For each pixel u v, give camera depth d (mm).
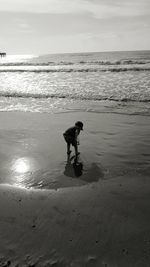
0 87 29109
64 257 4633
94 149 9984
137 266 4383
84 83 28281
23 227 5484
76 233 5238
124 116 14695
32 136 11844
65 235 5191
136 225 5430
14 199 6660
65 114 15766
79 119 14492
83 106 17625
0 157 9617
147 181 7387
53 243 4973
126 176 7773
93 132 12055
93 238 5082
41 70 46750
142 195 6605
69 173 8070
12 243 5012
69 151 9406
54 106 18125
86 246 4875
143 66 45562
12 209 6191
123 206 6152
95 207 6152
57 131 12414
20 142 11125
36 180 7703
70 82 29906
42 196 6766
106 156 9320
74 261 4539
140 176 7738
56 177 7832
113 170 8203
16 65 73875
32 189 7184
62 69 45812
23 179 7809
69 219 5707
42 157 9422
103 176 7820
